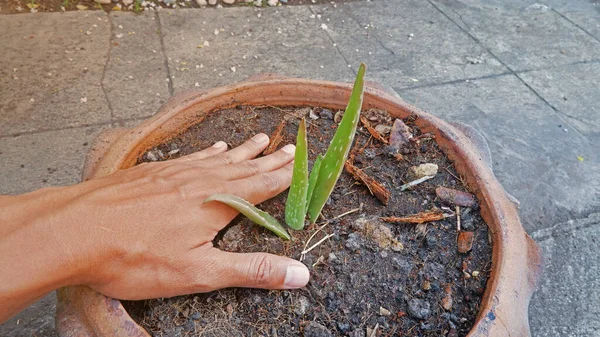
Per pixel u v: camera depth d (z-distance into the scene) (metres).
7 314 0.21
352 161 0.34
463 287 0.27
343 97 0.37
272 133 0.35
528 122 0.67
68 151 0.56
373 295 0.27
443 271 0.28
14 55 0.67
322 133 0.36
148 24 0.77
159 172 0.28
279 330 0.25
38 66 0.66
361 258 0.28
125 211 0.24
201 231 0.25
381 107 0.37
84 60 0.68
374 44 0.79
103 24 0.75
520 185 0.58
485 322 0.24
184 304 0.25
